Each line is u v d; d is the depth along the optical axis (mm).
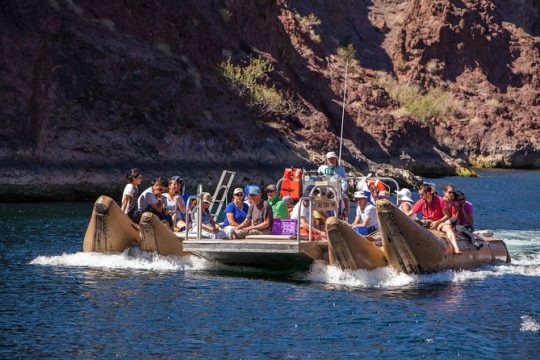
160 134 113938
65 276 43562
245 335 32469
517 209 97875
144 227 45812
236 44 156500
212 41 147375
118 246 48219
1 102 102188
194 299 38406
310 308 36844
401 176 151125
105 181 104688
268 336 32406
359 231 45969
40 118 104438
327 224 42000
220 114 127688
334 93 187375
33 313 35438
